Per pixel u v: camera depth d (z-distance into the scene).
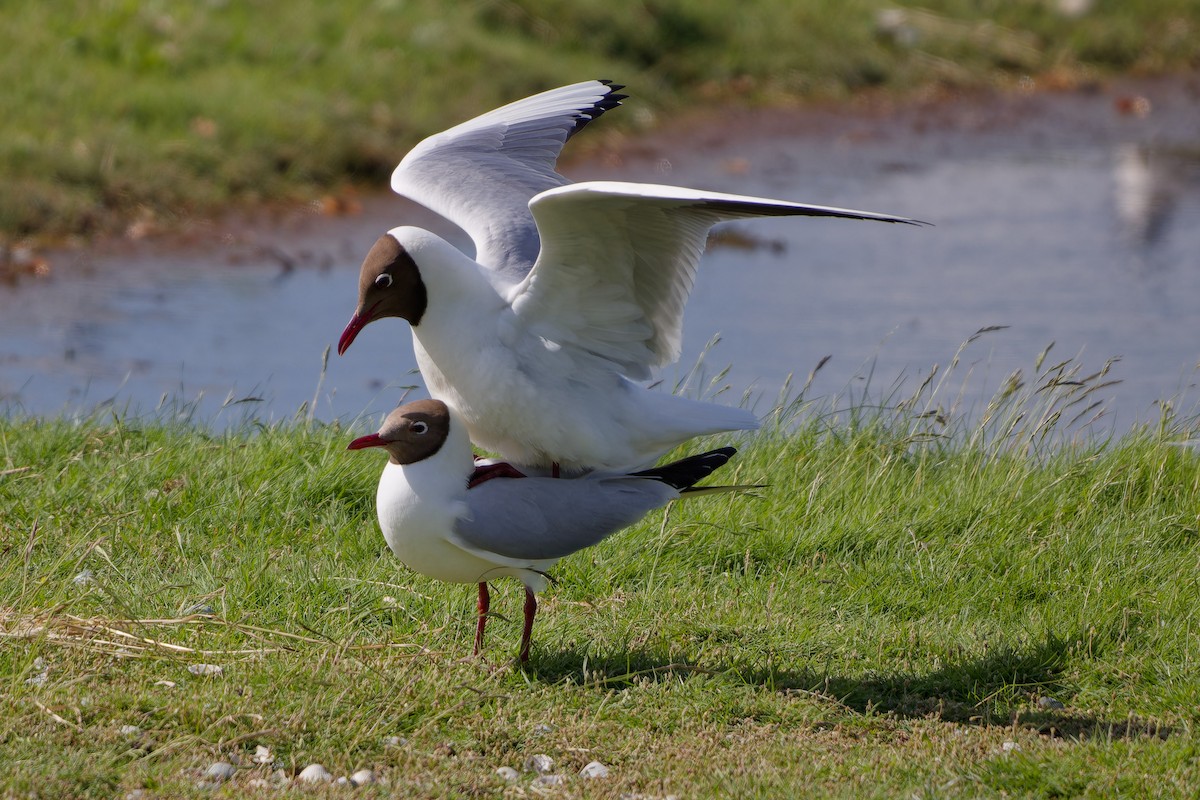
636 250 9.05
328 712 8.16
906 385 16.56
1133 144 29.25
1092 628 9.83
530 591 9.03
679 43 30.97
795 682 9.17
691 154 26.69
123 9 26.47
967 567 10.93
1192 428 13.48
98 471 11.69
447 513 8.64
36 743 7.61
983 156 28.00
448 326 9.12
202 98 24.25
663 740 8.32
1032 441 12.99
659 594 10.37
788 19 32.72
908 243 22.94
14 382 15.93
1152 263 22.05
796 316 19.34
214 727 7.90
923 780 7.88
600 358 9.38
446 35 27.84
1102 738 8.44
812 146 27.84
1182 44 35.75
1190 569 10.88
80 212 21.39
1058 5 36.31
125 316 18.50
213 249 21.19
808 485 12.12
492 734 8.19
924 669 9.50
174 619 9.08
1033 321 19.16
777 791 7.63
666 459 12.75
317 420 13.34
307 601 9.77
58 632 8.86
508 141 11.46
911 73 32.47
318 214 22.67
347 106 24.95
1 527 10.55
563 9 29.95
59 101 23.50
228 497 11.32
